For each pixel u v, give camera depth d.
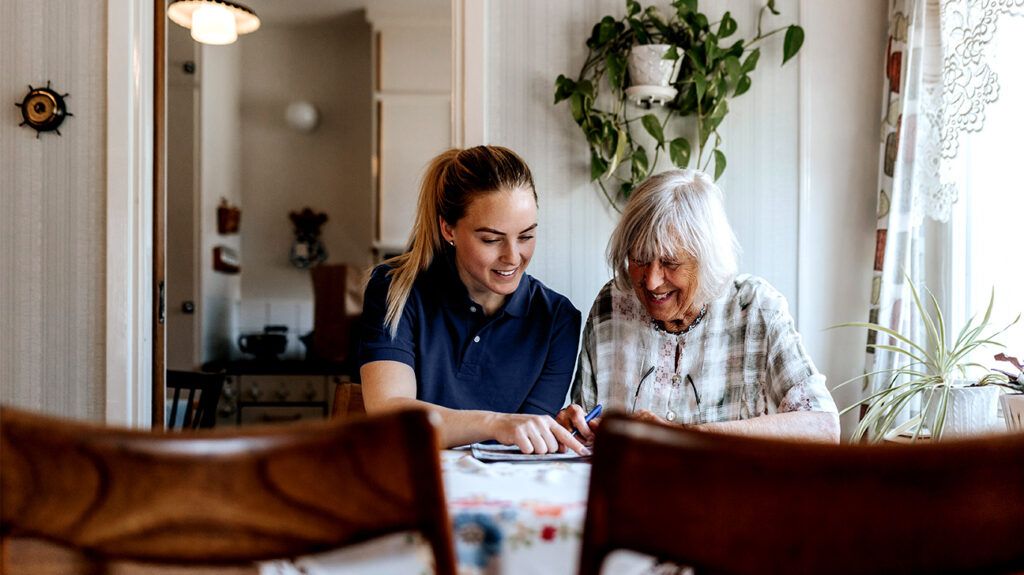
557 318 1.76
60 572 0.79
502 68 2.32
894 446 0.61
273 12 5.06
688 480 0.62
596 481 0.65
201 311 4.41
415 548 0.78
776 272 2.32
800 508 0.61
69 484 0.67
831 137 2.32
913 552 0.61
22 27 2.32
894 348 1.79
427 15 4.82
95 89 2.31
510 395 1.71
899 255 2.10
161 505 0.66
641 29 2.21
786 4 2.33
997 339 1.88
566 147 2.31
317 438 0.67
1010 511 0.62
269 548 0.67
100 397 2.30
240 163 5.29
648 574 0.78
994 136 1.92
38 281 2.31
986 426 1.63
